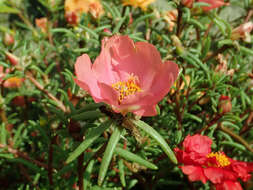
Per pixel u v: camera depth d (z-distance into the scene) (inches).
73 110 6.8
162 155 8.1
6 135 8.1
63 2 12.0
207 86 8.7
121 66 6.4
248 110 9.5
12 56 8.3
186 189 10.0
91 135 5.9
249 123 9.8
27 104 10.9
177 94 8.8
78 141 6.2
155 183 8.8
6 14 15.6
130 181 9.0
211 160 6.9
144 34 10.9
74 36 9.1
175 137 8.2
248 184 7.1
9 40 8.7
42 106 10.7
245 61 10.8
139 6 10.5
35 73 9.8
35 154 9.1
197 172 6.8
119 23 8.7
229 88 9.6
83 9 9.5
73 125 6.1
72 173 8.0
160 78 6.0
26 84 11.8
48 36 11.3
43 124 9.0
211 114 8.8
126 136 8.2
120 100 6.3
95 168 8.3
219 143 8.9
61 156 7.9
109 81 6.3
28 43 9.9
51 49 10.8
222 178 6.8
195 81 8.8
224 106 7.7
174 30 9.9
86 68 5.8
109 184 8.9
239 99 10.2
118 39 6.2
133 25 9.6
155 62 6.0
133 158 6.3
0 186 9.6
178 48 8.0
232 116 8.2
